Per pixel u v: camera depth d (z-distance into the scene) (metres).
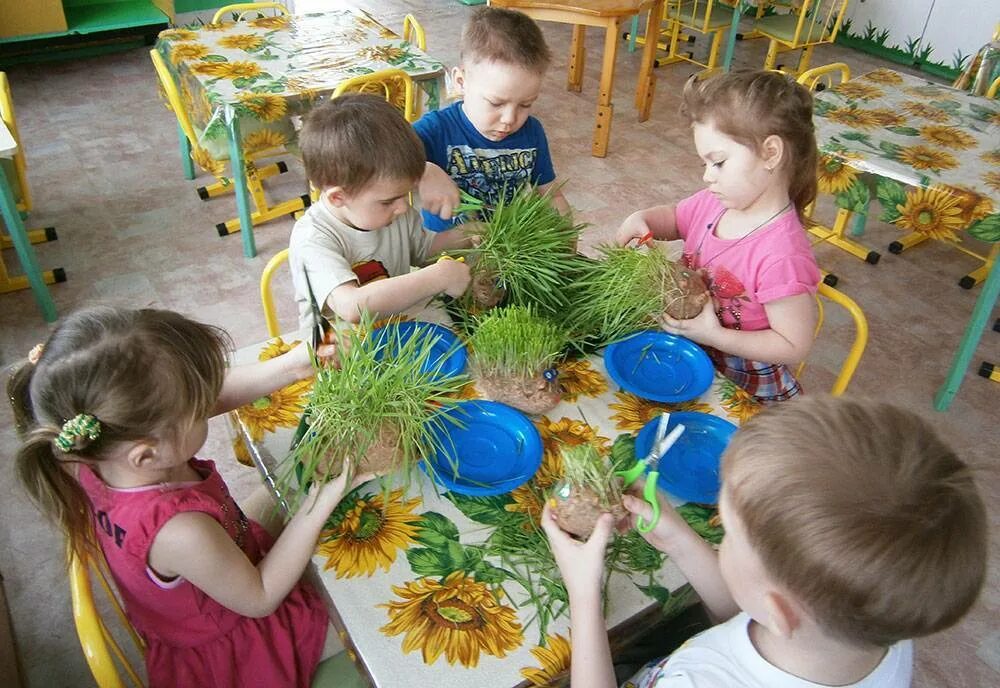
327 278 1.34
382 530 1.02
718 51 5.04
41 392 0.87
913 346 2.77
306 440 1.08
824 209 3.59
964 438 2.37
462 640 0.89
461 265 1.38
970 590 0.64
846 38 5.57
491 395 1.22
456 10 5.84
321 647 1.13
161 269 2.98
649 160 3.91
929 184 2.06
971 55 4.91
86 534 0.97
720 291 1.55
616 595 0.96
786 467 0.65
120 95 4.35
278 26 3.24
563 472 1.05
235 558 0.97
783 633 0.71
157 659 1.08
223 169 2.94
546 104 4.46
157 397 0.88
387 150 1.31
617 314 1.38
